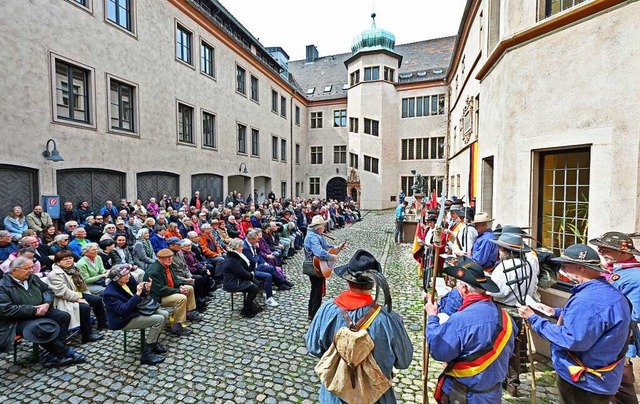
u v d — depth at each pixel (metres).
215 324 5.45
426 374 3.08
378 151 28.97
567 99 4.39
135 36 12.19
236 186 21.58
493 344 2.26
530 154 4.90
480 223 5.00
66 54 9.69
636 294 2.74
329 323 2.23
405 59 33.41
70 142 9.85
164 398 3.54
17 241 7.42
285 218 11.66
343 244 5.83
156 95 13.23
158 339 4.73
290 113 27.86
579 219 4.47
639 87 3.71
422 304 6.22
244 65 20.34
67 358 4.21
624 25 3.80
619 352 2.32
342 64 35.50
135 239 8.09
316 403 3.46
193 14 15.42
